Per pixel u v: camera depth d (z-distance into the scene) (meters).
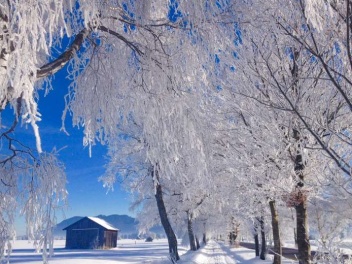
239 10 5.02
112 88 5.57
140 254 36.41
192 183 5.90
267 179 8.48
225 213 24.75
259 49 5.54
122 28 5.60
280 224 19.44
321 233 5.87
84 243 59.88
